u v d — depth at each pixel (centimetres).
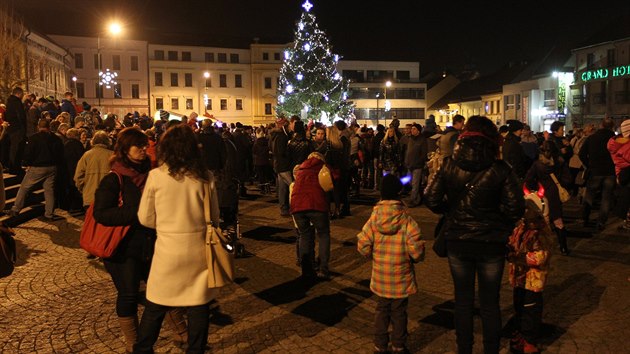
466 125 417
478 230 404
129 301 452
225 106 7488
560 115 4916
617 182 865
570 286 646
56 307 604
